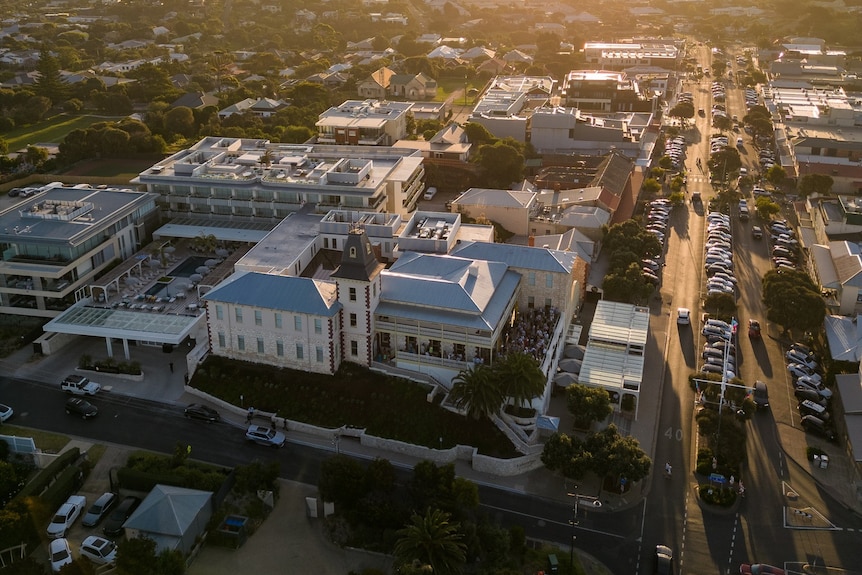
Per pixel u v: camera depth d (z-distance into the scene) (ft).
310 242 578.66
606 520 398.01
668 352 552.00
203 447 440.86
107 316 531.50
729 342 503.20
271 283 486.38
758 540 387.96
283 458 434.71
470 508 388.98
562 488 419.74
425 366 481.05
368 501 389.60
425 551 344.69
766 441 460.96
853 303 588.09
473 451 433.07
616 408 483.92
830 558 378.32
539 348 489.67
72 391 484.74
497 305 490.08
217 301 485.97
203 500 379.96
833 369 510.99
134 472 400.47
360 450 442.50
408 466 430.20
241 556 368.68
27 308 558.56
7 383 495.82
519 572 348.59
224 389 481.05
